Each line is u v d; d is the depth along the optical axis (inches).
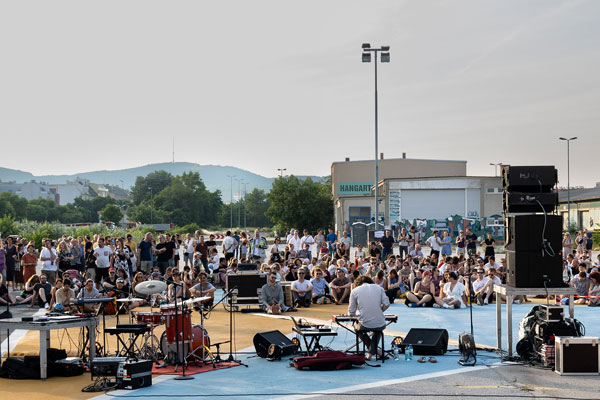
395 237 2135.8
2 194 5457.7
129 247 922.1
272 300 742.5
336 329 622.5
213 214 7062.0
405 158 3063.5
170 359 460.4
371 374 425.4
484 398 356.8
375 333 472.7
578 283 830.5
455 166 3061.0
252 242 1266.0
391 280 851.4
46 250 873.5
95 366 395.5
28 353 480.1
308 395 368.8
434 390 377.1
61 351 440.1
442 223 2146.9
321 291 842.8
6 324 424.2
